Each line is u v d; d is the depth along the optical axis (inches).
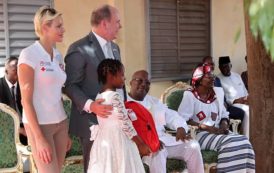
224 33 287.9
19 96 195.5
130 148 130.4
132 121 144.3
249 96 115.0
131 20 253.1
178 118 179.9
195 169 174.9
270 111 111.6
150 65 262.5
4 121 166.9
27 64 114.7
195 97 193.0
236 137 182.1
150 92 264.1
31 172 157.2
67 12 239.3
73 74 129.0
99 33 131.4
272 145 113.3
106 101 126.5
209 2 281.7
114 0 245.9
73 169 159.0
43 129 119.8
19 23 229.1
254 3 47.3
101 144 128.8
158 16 264.8
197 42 280.7
